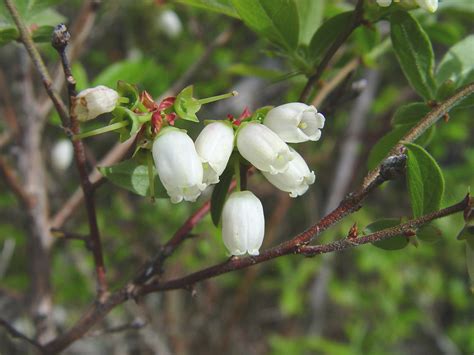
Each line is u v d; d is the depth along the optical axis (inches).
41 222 8.3
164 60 11.9
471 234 4.1
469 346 17.3
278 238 16.3
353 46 7.4
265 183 14.4
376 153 5.4
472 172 15.7
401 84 15.2
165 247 5.4
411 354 17.8
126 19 11.2
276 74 8.1
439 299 17.9
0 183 11.6
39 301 8.1
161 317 14.4
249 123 4.2
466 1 7.0
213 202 4.6
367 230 4.5
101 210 12.8
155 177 4.8
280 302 16.2
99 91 4.0
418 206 4.3
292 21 5.3
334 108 6.1
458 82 5.4
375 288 16.7
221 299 15.8
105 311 5.6
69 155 9.9
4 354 11.2
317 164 15.4
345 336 16.8
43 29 5.4
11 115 9.3
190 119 4.1
